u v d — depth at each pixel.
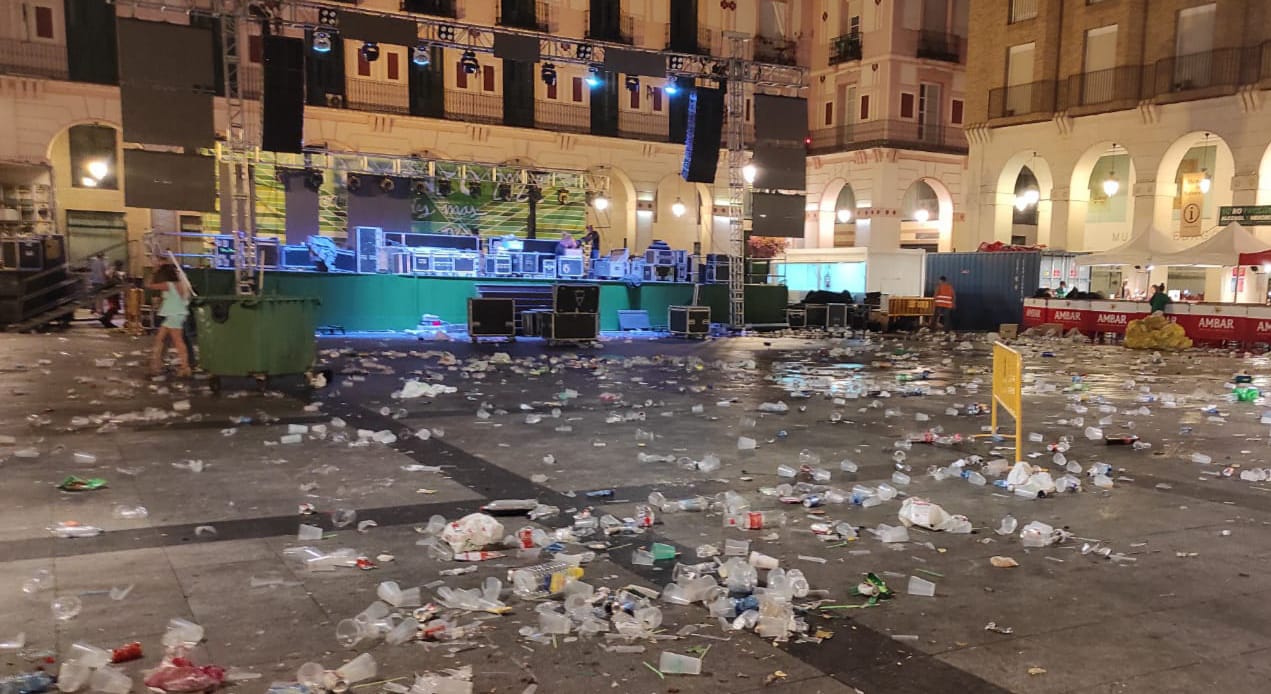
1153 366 16.20
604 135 36.12
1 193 28.02
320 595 3.95
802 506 5.68
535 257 23.86
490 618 3.71
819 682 3.17
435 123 32.91
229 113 16.83
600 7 35.31
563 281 23.11
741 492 6.04
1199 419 9.59
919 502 5.31
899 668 3.29
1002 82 31.45
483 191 28.33
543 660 3.31
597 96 36.03
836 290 29.81
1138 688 3.15
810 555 4.66
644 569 4.39
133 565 4.32
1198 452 7.69
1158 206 27.52
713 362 15.78
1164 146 27.06
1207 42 25.94
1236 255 20.78
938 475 6.49
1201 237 29.23
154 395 10.26
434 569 4.32
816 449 7.62
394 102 32.38
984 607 3.93
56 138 29.89
